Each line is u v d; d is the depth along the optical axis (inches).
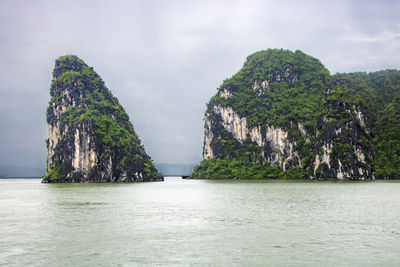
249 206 3088.1
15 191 5457.7
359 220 2317.9
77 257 1567.4
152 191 5231.3
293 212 2689.5
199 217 2516.0
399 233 1936.5
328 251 1615.4
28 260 1533.0
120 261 1510.8
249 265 1448.1
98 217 2546.8
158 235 1942.7
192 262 1488.7
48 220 2427.4
